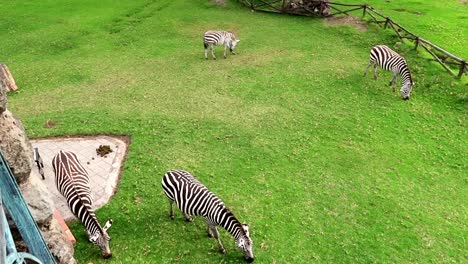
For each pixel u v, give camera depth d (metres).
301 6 20.12
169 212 8.95
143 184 9.66
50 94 13.86
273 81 14.54
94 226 7.47
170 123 12.05
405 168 10.47
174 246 8.16
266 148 11.08
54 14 20.61
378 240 8.38
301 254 8.04
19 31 18.83
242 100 13.39
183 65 15.84
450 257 8.04
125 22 19.77
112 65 15.92
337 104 13.17
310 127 12.02
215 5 21.92
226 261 7.89
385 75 14.87
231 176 10.03
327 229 8.62
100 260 7.74
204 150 10.95
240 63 15.94
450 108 12.80
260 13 20.89
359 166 10.50
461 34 17.89
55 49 17.28
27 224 3.99
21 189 4.48
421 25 18.78
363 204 9.29
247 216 8.88
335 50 16.80
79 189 7.89
